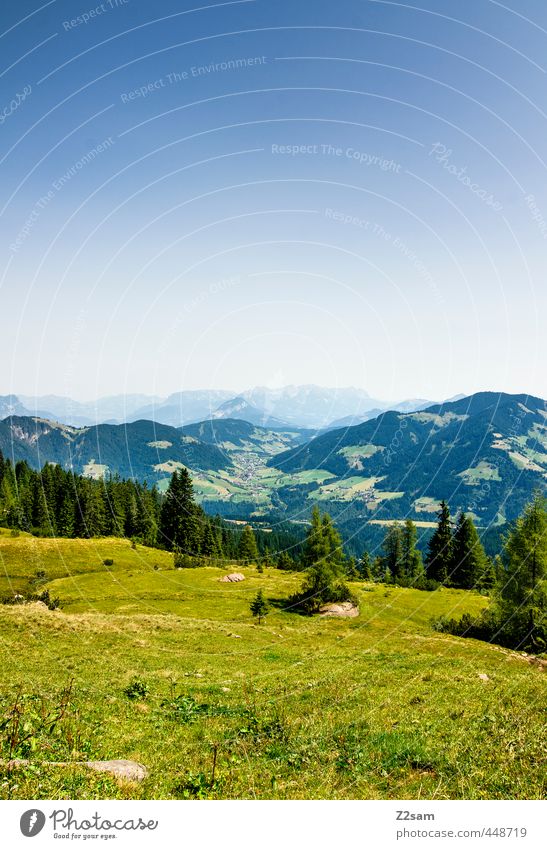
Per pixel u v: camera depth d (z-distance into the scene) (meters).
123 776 9.59
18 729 11.05
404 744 11.96
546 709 15.08
